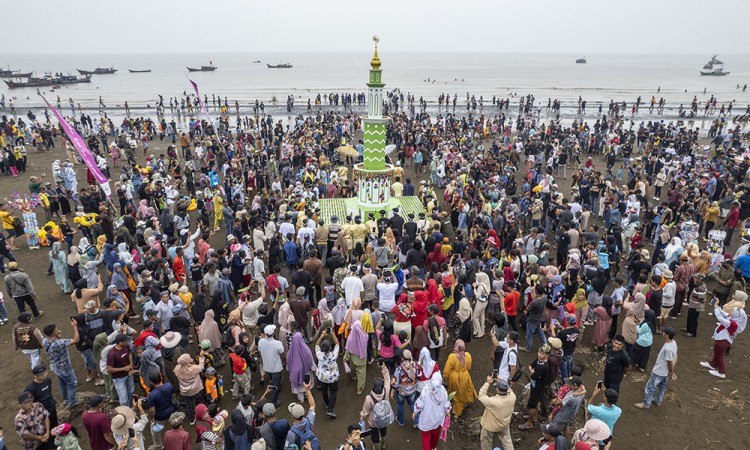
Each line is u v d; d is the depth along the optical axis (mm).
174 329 10102
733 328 10516
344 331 10469
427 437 8078
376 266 13844
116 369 8680
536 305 11125
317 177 24172
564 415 7887
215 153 28969
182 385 8844
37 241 17875
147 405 8312
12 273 12164
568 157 33250
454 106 55625
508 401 7758
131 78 142250
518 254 13195
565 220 16031
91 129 39625
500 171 25766
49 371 10750
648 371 10992
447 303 12016
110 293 10758
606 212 18562
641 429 9211
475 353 11719
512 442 8828
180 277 13180
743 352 11852
